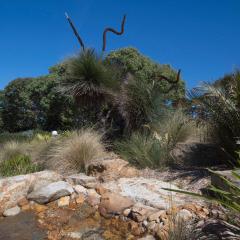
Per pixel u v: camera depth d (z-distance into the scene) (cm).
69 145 623
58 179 511
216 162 563
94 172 541
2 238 343
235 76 518
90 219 381
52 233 350
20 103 2217
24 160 653
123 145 637
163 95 791
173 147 610
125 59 1712
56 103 1977
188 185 450
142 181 472
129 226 348
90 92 715
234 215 330
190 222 316
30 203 438
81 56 738
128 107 739
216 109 530
